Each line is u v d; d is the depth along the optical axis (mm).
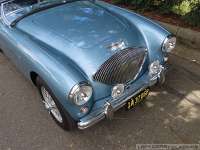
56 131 3377
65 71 2658
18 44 3328
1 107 3850
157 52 3334
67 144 3189
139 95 3164
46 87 2979
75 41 3125
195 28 4887
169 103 3629
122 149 3059
